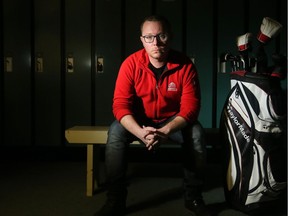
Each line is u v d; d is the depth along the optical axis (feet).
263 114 5.93
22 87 10.77
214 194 7.47
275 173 6.00
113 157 6.10
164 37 5.98
